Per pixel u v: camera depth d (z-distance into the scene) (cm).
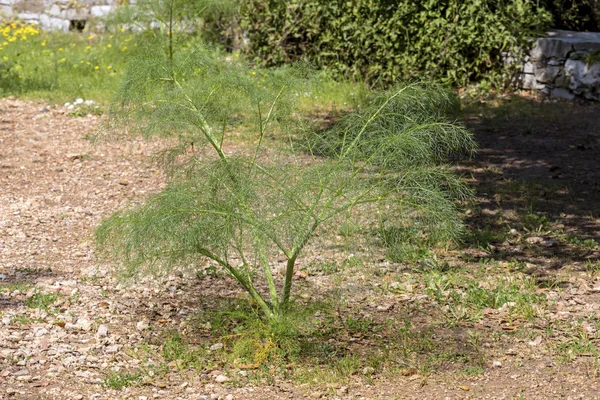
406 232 535
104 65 1498
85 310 579
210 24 1449
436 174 536
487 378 499
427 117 545
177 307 595
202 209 500
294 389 478
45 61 1523
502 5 1341
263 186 523
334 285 643
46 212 831
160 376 486
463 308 600
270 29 1434
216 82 555
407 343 542
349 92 1330
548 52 1320
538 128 1167
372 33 1370
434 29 1345
